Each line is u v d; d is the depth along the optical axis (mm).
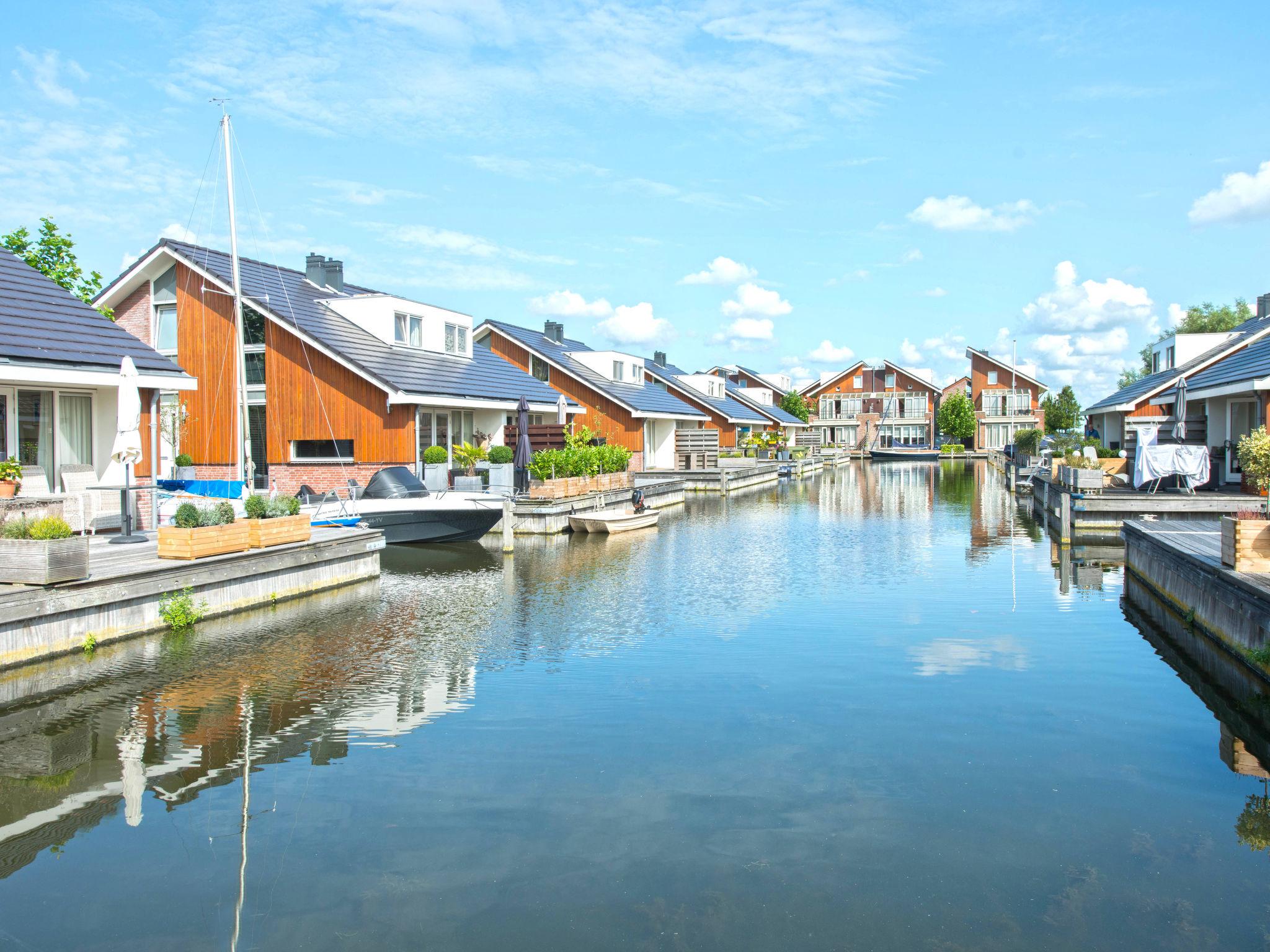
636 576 15523
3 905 4938
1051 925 4734
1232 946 4555
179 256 23016
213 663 9539
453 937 4605
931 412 82188
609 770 6691
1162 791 6398
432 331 27812
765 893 5020
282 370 23281
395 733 7461
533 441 27250
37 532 9516
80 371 13992
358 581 14688
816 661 9766
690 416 43406
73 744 7227
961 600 13344
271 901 4934
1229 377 22594
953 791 6359
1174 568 12406
